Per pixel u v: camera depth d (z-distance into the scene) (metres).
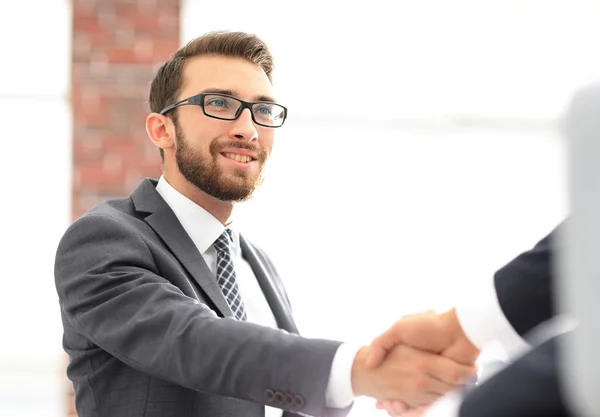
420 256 4.41
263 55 1.96
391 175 4.48
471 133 4.59
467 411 0.72
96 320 1.54
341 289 4.32
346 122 4.51
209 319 1.42
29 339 4.16
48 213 4.23
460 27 4.44
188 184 1.86
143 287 1.54
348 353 1.33
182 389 1.58
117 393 1.61
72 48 4.11
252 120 1.86
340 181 4.44
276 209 4.34
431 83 4.53
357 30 4.42
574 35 4.45
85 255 1.63
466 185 4.53
